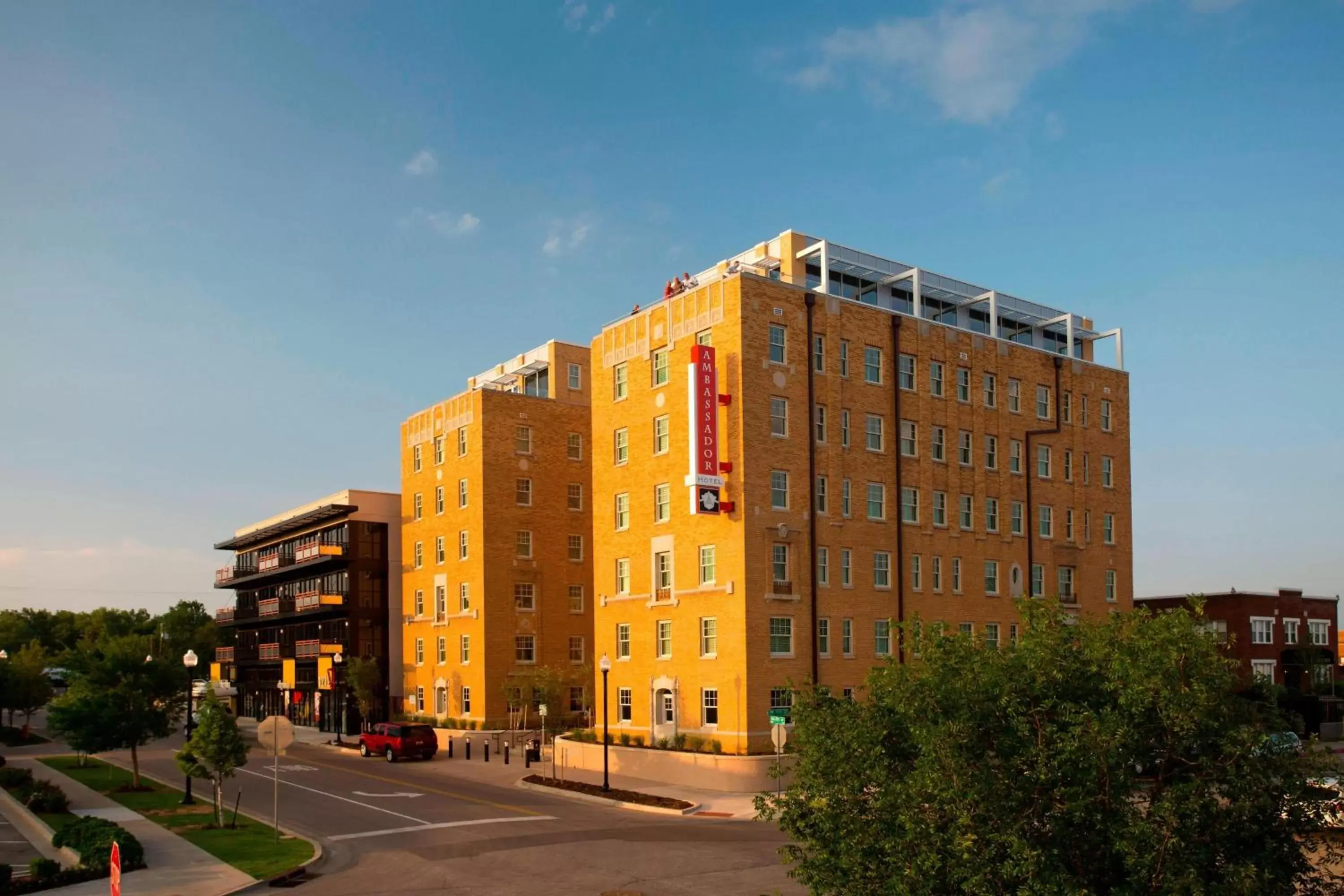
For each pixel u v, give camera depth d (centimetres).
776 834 3216
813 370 4959
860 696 4862
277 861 2803
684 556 4912
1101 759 1258
